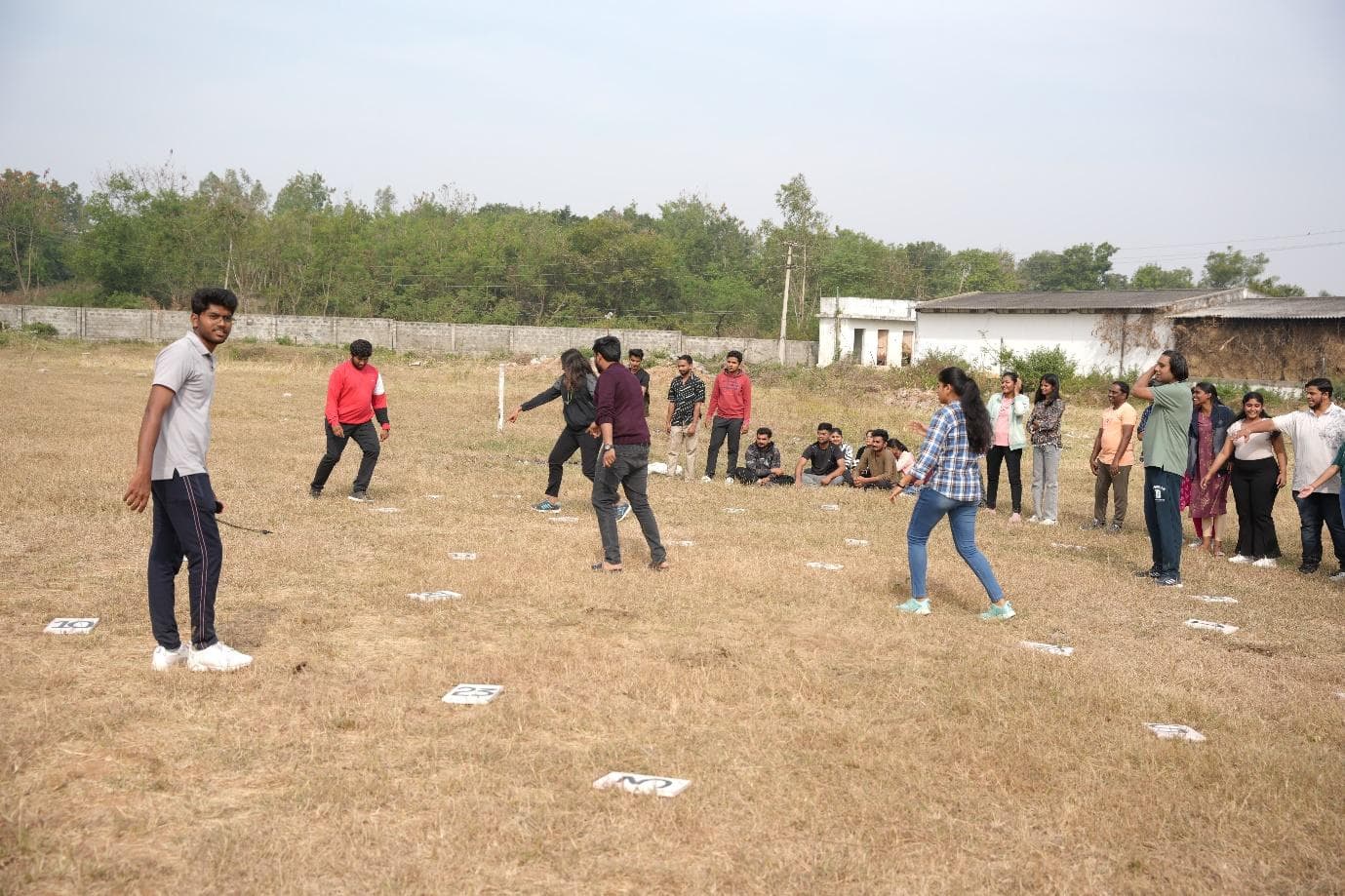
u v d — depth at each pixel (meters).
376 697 4.84
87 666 5.14
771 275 74.81
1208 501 10.29
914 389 31.75
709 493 12.25
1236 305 41.69
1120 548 10.04
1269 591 8.30
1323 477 8.98
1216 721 5.02
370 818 3.58
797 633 6.32
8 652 5.30
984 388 34.38
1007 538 10.32
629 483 7.82
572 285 67.19
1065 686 5.38
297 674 5.13
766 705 4.92
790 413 23.69
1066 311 42.62
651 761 4.17
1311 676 5.98
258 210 80.00
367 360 10.48
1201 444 10.38
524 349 53.91
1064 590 7.91
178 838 3.42
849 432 20.66
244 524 9.00
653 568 7.88
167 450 4.99
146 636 5.70
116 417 16.95
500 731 4.43
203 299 5.07
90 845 3.30
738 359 13.50
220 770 3.96
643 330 57.47
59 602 6.29
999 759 4.34
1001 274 82.56
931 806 3.85
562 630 6.16
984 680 5.47
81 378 26.52
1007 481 15.69
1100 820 3.79
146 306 62.53
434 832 3.49
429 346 53.22
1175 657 6.16
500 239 67.94
